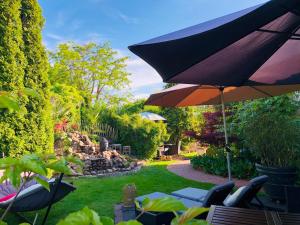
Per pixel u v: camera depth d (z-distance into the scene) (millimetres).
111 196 5684
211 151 9023
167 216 3205
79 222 557
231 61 2234
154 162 11711
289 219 2012
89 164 8508
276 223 1955
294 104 6449
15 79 7879
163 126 13578
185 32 1791
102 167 8742
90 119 13820
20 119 7918
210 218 2064
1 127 7645
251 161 7562
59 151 9445
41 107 8414
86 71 22453
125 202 4320
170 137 15180
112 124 13922
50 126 8773
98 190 6195
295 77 2869
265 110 6645
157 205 648
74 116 12367
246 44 2086
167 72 2002
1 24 7738
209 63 2162
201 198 3729
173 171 8836
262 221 1990
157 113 15898
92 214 576
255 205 4234
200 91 4867
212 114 9078
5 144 7707
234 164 7668
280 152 5234
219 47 1808
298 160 5254
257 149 5496
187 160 12508
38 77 8445
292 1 1483
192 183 6969
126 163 9430
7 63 7758
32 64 8344
